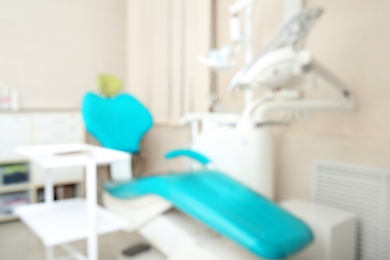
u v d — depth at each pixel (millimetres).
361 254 2004
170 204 1518
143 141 3744
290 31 1743
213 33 2928
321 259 1765
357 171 2020
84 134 3328
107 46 3861
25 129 3021
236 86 1915
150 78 3596
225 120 2041
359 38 2041
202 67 2885
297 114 2346
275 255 1165
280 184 2459
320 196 2211
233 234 1233
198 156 1859
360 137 2049
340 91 1985
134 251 1892
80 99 3719
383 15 1940
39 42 3449
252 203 1441
